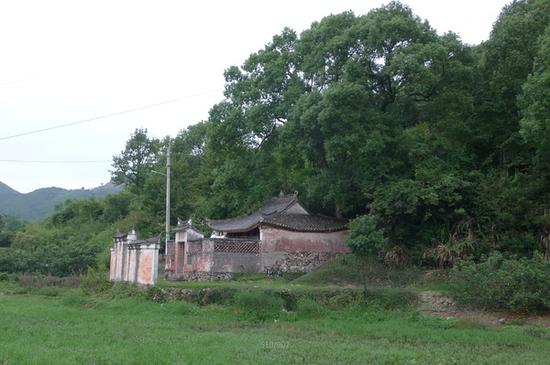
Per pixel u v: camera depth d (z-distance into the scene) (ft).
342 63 112.68
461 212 99.76
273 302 79.46
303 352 49.73
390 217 103.09
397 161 110.32
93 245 182.39
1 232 237.45
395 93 114.62
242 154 136.67
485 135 111.45
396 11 113.50
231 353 47.88
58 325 66.59
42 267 159.94
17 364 42.45
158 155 233.96
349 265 106.01
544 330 66.28
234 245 120.47
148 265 99.04
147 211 194.18
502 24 110.52
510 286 75.56
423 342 59.62
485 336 62.49
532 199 99.35
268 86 127.03
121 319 73.46
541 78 82.07
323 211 137.28
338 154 111.24
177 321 72.79
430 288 90.99
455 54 111.14
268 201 144.15
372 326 69.31
